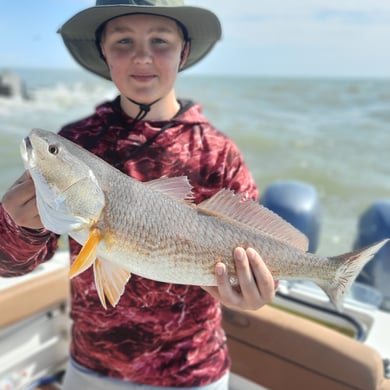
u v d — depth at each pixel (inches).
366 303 126.3
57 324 129.0
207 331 78.1
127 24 72.1
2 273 69.1
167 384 76.2
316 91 1371.8
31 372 122.3
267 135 678.5
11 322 112.3
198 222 65.9
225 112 926.4
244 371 107.9
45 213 60.7
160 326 74.9
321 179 467.2
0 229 63.0
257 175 485.1
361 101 1096.8
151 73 73.4
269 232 69.0
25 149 61.3
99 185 63.1
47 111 748.6
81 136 78.0
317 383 98.1
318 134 688.4
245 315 107.2
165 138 76.6
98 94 948.0
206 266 65.8
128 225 63.7
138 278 72.8
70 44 89.7
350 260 70.9
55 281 124.8
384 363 102.0
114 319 75.0
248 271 63.5
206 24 81.3
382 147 601.0
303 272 69.7
